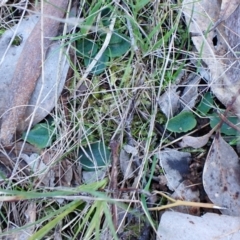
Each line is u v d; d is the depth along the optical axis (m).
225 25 0.62
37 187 0.60
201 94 0.62
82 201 0.58
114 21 0.62
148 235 0.60
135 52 0.62
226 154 0.60
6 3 0.63
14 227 0.60
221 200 0.59
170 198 0.60
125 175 0.61
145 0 0.61
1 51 0.62
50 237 0.60
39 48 0.61
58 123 0.61
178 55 0.62
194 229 0.58
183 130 0.61
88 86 0.62
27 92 0.60
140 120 0.62
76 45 0.62
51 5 0.62
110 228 0.57
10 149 0.61
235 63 0.61
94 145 0.62
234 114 0.61
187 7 0.62
